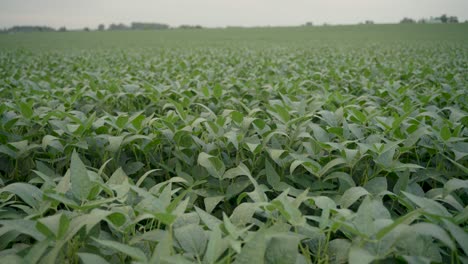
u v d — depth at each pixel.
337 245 1.77
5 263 1.40
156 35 63.12
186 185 2.79
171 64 11.33
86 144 2.99
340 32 61.75
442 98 5.07
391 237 1.52
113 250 1.80
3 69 11.48
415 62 12.09
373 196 2.28
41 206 1.85
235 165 3.10
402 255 1.42
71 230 1.49
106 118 3.62
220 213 2.78
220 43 37.09
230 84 5.88
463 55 17.05
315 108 3.81
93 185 1.82
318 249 1.77
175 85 5.78
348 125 3.07
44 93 5.05
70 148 3.10
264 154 3.11
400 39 41.62
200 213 1.83
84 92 5.32
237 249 1.34
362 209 1.55
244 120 3.21
